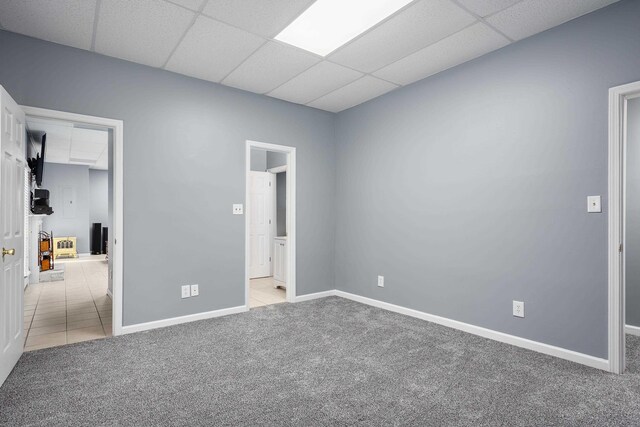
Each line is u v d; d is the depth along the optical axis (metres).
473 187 3.02
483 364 2.40
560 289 2.50
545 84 2.57
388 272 3.82
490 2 2.22
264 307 3.91
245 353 2.60
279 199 6.25
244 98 3.77
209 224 3.51
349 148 4.35
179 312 3.33
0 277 2.05
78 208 9.53
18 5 2.25
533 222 2.64
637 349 2.63
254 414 1.81
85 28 2.54
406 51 2.89
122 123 3.03
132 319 3.07
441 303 3.29
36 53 2.67
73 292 4.83
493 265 2.88
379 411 1.83
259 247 5.97
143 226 3.13
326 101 4.12
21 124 2.47
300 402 1.92
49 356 2.54
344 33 2.62
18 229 2.44
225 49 2.86
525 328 2.69
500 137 2.84
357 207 4.22
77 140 6.16
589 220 2.36
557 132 2.51
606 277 2.28
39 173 5.85
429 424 1.72
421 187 3.47
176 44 2.78
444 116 3.26
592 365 2.34
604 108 2.29
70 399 1.95
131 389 2.06
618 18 2.22
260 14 2.37
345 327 3.20
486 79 2.93
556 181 2.51
